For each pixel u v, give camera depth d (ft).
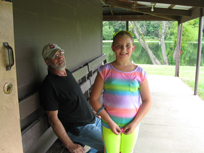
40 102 6.05
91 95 5.08
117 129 4.74
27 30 5.80
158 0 12.64
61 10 8.68
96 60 15.21
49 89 5.67
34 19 6.22
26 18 5.74
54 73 6.08
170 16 23.17
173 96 16.14
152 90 18.07
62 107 6.18
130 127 4.71
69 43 9.97
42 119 6.26
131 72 4.75
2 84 3.07
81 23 12.16
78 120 6.49
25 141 5.21
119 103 4.75
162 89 18.45
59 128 5.74
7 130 3.26
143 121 11.27
